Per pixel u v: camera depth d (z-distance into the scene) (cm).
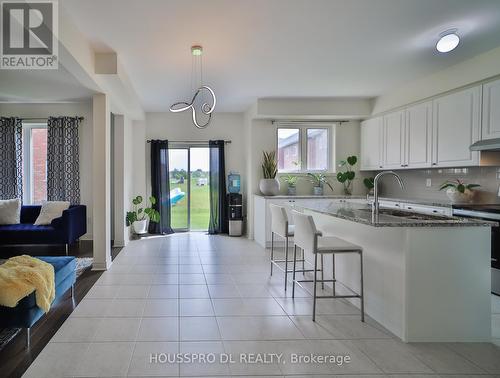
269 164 628
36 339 246
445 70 433
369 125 617
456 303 249
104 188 436
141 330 261
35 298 235
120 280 391
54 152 599
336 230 360
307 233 289
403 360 221
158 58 389
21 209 556
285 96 573
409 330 246
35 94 535
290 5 272
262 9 279
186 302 322
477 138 392
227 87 516
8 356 222
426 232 246
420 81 477
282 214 363
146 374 202
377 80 482
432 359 222
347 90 536
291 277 405
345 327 270
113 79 395
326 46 358
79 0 261
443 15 291
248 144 673
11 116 603
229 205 693
